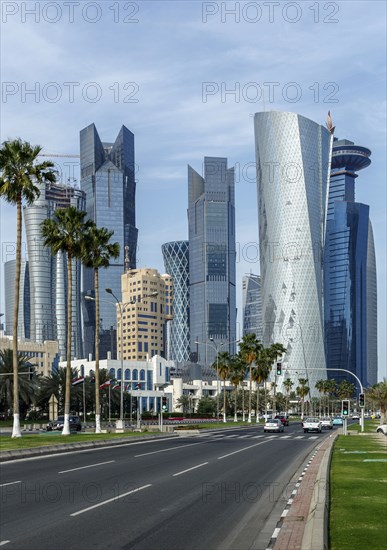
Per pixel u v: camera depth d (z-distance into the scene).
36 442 45.19
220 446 47.94
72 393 123.88
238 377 141.50
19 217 53.53
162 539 13.40
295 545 12.90
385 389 111.69
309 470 28.94
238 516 16.41
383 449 42.75
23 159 53.84
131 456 36.78
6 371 108.38
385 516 15.54
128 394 158.50
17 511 16.62
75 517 15.80
